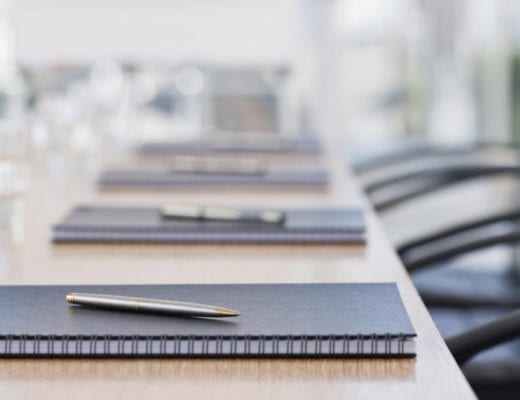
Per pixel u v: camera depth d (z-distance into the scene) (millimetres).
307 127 4234
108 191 1834
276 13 3777
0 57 3926
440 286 2154
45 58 3773
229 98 4102
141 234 1242
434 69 4363
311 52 4281
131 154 2701
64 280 1008
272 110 4109
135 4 3750
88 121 2410
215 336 732
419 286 2150
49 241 1263
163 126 4043
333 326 758
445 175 2250
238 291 889
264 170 2078
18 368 708
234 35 3785
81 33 3758
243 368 707
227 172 1994
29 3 3756
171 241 1241
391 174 2387
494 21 3975
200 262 1108
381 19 4375
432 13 4324
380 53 4391
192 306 790
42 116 2236
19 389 662
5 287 912
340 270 1056
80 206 1466
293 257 1136
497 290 2117
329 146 3039
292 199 1682
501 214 1769
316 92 4285
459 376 686
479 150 2689
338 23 4312
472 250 1681
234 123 4109
